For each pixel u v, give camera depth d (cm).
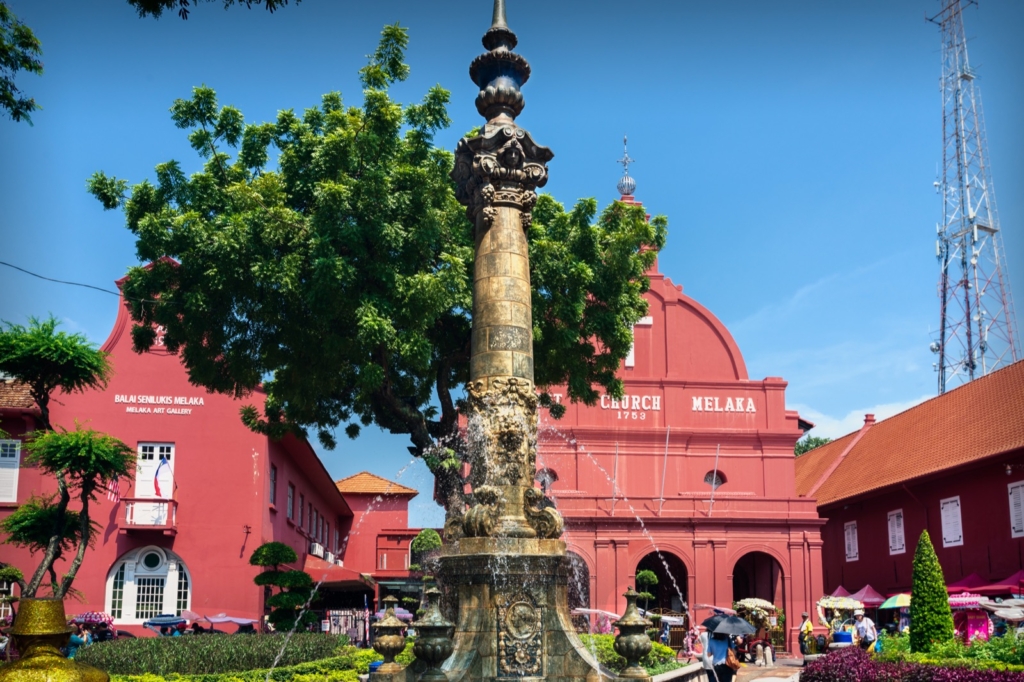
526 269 1440
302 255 1891
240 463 3019
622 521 3816
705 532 3856
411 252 1934
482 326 1401
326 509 4944
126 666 1659
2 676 439
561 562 1285
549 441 4072
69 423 2950
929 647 2042
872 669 1631
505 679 1195
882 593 3944
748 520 3872
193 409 3038
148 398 3023
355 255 1930
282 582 2523
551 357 2228
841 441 5081
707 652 1648
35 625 459
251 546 2959
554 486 4025
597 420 4144
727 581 3809
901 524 3862
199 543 2947
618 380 2370
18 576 2548
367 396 2164
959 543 3466
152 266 1998
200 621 2848
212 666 1712
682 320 4344
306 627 2553
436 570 1462
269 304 1938
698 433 4153
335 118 1967
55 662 447
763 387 4259
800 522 3900
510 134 1426
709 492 4116
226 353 2061
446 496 2050
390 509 5488
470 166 1459
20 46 1347
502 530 1267
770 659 3181
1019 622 2686
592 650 1870
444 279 1905
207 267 1917
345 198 1848
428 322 1891
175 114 2070
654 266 4372
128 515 2902
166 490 2972
